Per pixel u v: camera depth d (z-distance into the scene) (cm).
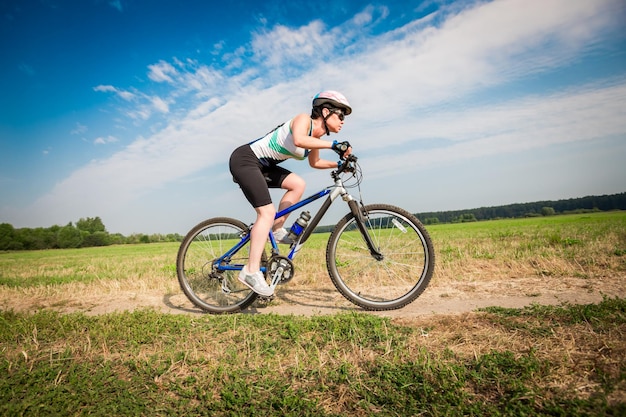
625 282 387
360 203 366
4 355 253
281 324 292
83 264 1424
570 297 345
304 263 662
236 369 220
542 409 159
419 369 201
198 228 402
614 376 176
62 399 190
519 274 470
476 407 165
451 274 495
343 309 363
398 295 396
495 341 234
